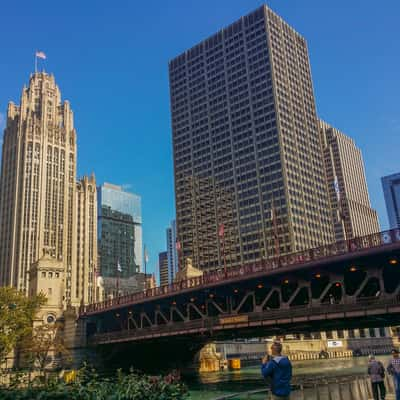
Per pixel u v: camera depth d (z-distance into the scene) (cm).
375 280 5884
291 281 5681
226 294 6594
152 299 7656
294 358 15525
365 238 4938
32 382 1848
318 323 5678
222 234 10825
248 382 7400
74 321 9844
